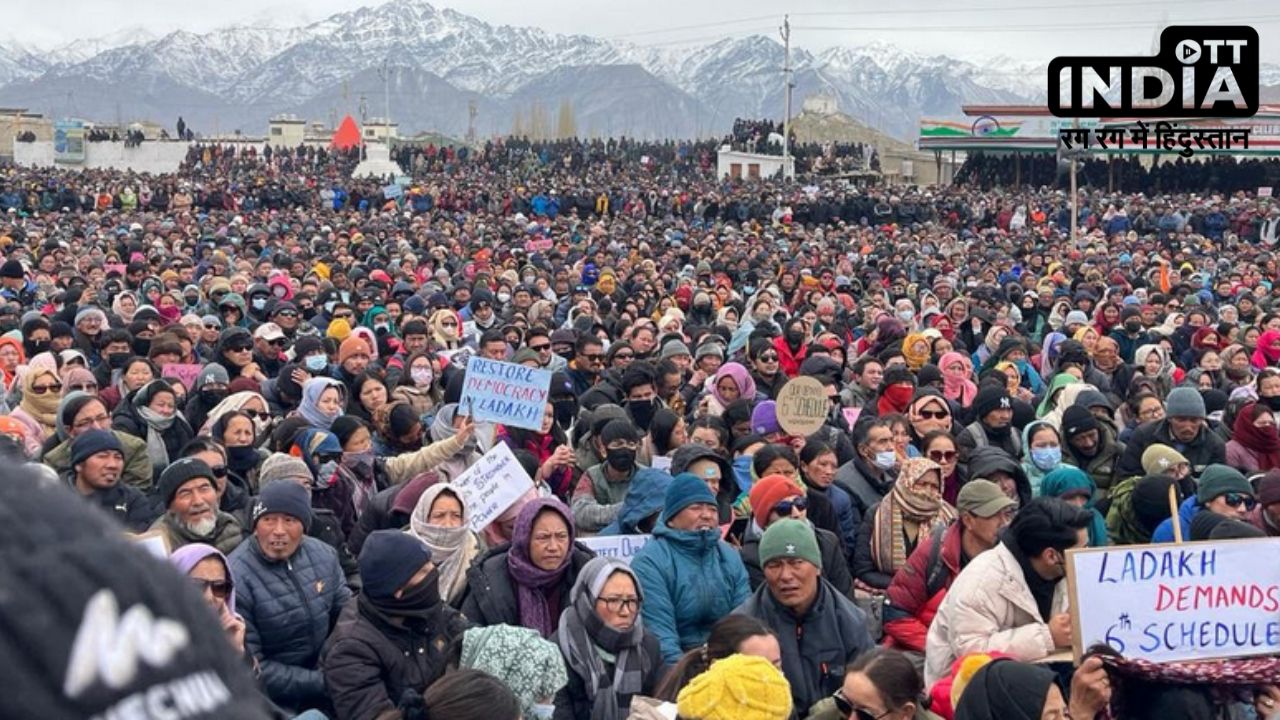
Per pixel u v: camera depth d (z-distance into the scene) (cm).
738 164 7750
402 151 8125
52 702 79
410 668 654
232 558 739
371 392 1166
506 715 523
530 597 723
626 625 670
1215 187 6588
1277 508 847
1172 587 625
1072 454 1112
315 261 2992
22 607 79
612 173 7581
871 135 14125
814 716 581
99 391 1271
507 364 1102
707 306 2309
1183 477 980
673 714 566
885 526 869
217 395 1194
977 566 666
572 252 3597
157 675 82
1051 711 510
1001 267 3606
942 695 630
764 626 599
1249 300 2583
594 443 1059
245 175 6825
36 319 1524
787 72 7662
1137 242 4741
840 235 4662
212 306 2092
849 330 2119
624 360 1528
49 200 5562
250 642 719
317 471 954
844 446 1153
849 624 698
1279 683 592
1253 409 1105
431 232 4025
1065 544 647
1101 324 2089
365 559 654
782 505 802
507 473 877
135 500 876
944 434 1020
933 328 1956
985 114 7075
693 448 902
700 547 758
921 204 5672
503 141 8975
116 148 9056
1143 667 584
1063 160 6512
